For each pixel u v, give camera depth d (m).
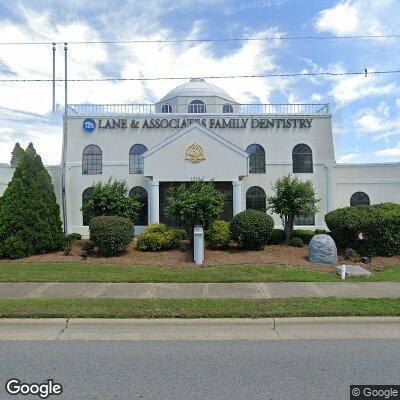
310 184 19.25
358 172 26.08
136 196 21.14
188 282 10.88
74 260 14.00
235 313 7.64
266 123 25.45
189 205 15.26
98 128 25.16
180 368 5.32
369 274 11.81
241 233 15.73
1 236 14.57
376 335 6.80
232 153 21.95
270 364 5.45
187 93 32.25
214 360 5.61
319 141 25.41
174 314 7.61
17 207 14.91
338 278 11.38
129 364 5.46
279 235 18.67
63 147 25.12
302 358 5.68
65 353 5.92
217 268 12.57
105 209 18.03
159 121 25.28
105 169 24.95
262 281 10.97
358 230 14.86
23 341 6.50
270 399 4.41
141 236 16.05
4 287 10.23
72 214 24.78
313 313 7.65
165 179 21.97
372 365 5.40
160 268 12.67
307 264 13.45
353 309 7.88
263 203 25.16
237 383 4.83
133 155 25.19
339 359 5.63
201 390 4.64
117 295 9.43
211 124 25.47
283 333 6.93
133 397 4.47
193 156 21.95
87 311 7.74
